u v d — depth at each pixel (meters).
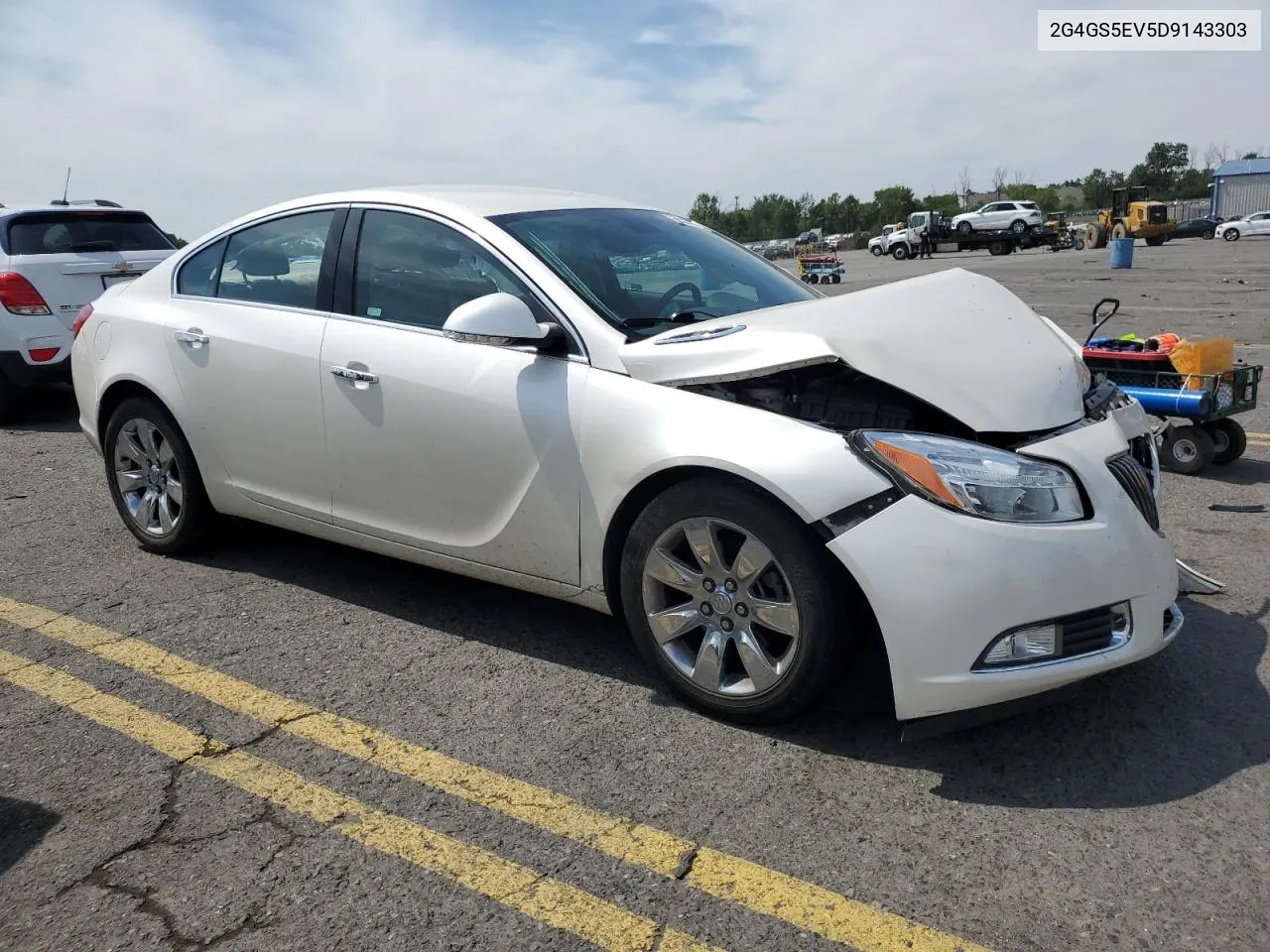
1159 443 5.88
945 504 2.58
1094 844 2.40
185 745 2.96
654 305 3.38
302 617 3.88
